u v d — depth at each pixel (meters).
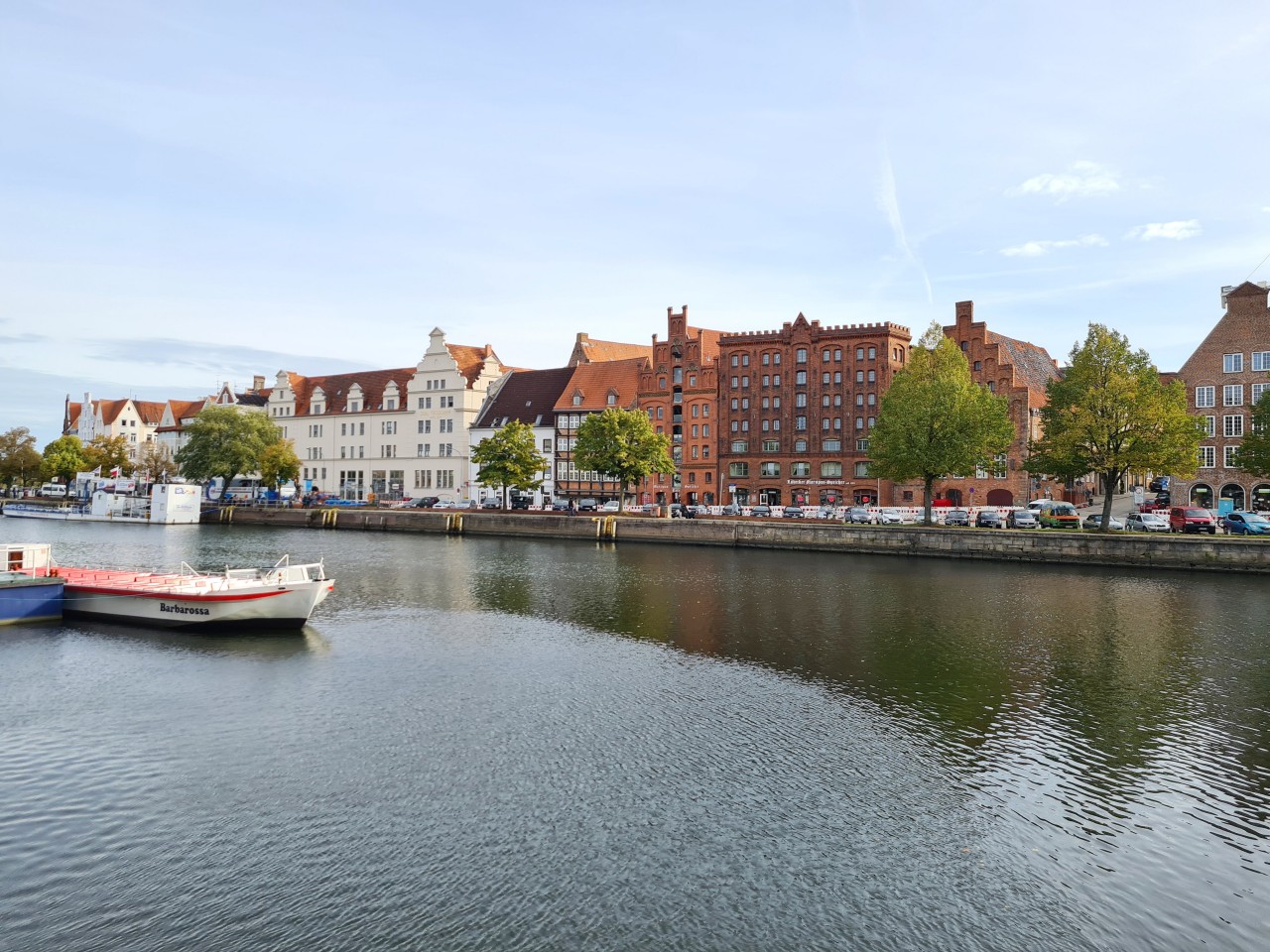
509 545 91.00
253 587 40.75
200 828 19.31
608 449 100.81
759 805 20.61
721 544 87.88
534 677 31.86
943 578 61.00
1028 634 39.94
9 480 184.12
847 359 117.19
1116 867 17.94
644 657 35.09
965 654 35.75
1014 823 19.81
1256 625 42.12
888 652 36.12
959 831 19.41
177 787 21.50
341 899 16.50
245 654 35.53
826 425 118.50
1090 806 20.73
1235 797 21.27
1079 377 74.31
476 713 27.44
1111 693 29.83
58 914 15.96
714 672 32.59
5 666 33.41
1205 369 94.00
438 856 18.12
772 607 47.72
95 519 133.88
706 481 125.12
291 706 28.22
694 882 17.20
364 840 18.81
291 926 15.65
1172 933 15.70
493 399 143.88
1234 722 26.80
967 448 80.31
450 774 22.34
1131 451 71.19
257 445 133.62
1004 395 106.69
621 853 18.30
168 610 40.66
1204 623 42.62
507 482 109.69
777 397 121.44
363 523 114.88
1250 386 91.88
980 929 15.77
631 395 131.75
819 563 71.81
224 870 17.55
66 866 17.67
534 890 16.89
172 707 28.12
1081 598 51.00
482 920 15.86
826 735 25.45
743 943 15.30
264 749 24.19
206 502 143.62
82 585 42.38
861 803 20.77
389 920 15.84
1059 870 17.81
